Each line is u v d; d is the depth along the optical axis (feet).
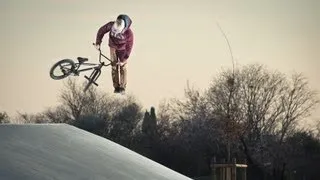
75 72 110.32
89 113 273.95
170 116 250.78
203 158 235.40
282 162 226.99
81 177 37.19
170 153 247.70
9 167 36.37
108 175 38.58
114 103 276.21
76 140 41.98
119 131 270.67
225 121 139.23
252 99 226.99
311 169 229.66
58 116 260.62
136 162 42.16
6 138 39.70
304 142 231.91
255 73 228.84
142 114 267.39
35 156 38.19
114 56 129.59
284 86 231.91
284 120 231.71
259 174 217.97
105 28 128.57
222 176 90.38
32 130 41.42
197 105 236.84
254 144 221.25
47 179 35.99
